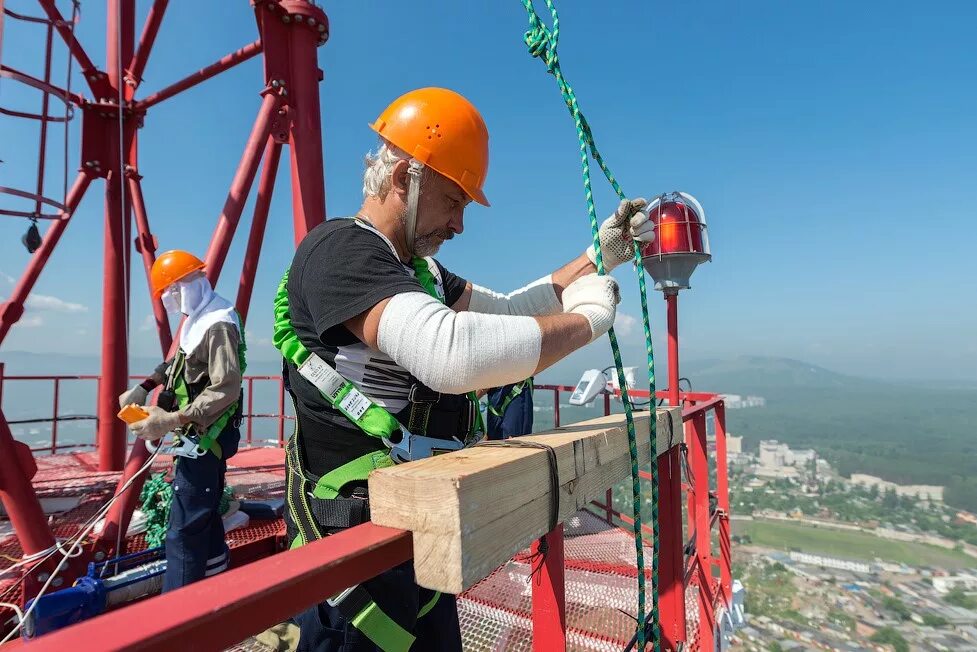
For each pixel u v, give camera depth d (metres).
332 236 1.20
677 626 2.12
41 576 2.94
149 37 5.00
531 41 1.43
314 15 3.79
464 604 3.18
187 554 2.84
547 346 1.14
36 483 4.72
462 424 1.43
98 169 4.99
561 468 1.11
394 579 1.18
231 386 2.89
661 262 3.33
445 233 1.41
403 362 1.07
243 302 4.13
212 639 0.53
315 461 1.31
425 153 1.25
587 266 1.81
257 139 3.75
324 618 1.26
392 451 1.24
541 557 1.72
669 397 3.40
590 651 2.78
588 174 1.44
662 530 2.10
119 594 2.87
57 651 0.43
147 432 2.71
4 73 3.09
